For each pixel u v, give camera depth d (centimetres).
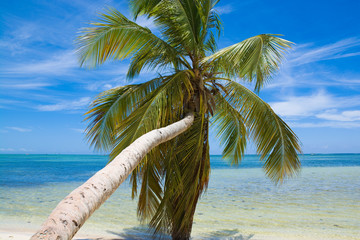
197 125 652
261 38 563
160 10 689
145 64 691
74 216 181
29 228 792
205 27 742
